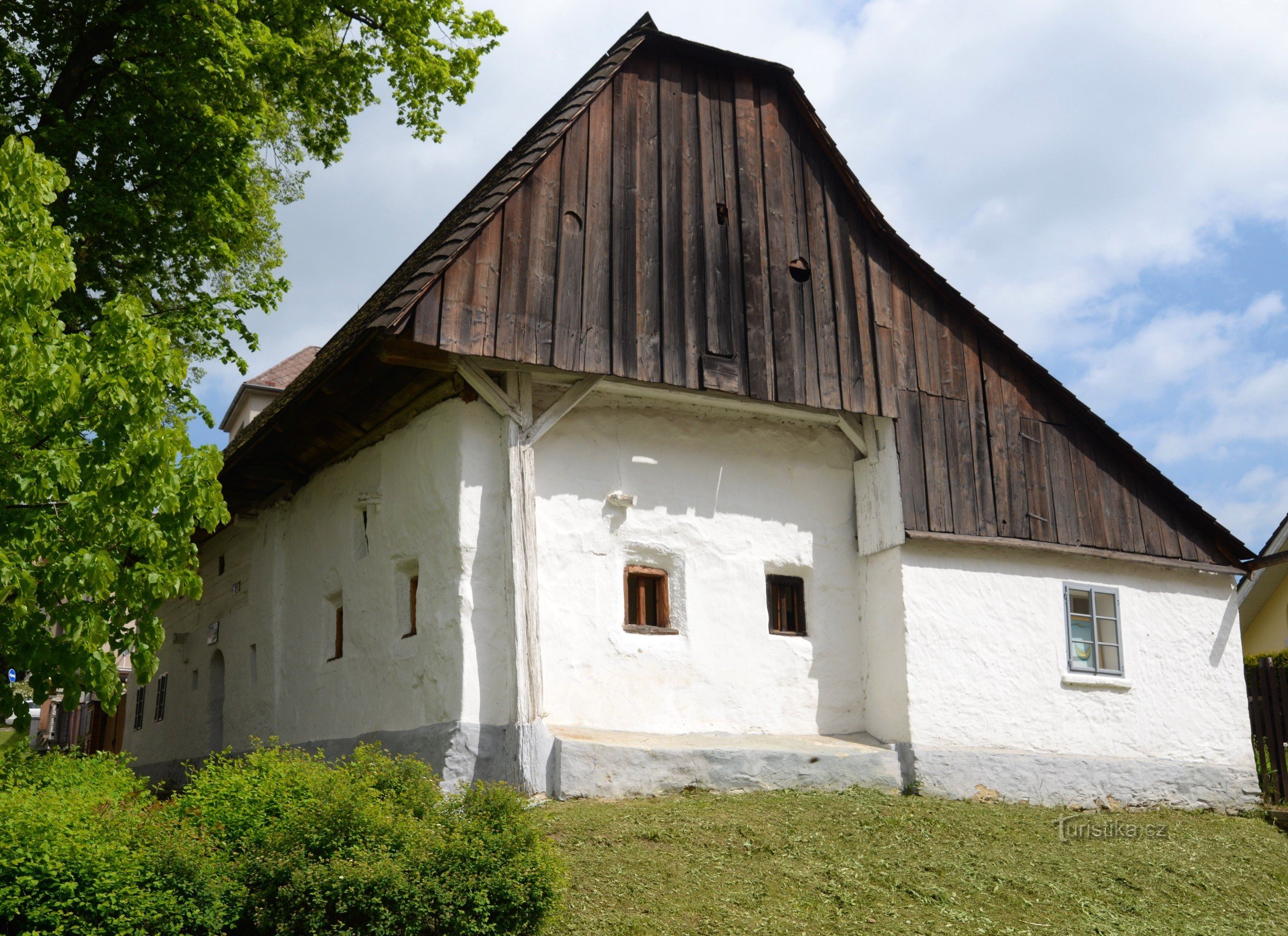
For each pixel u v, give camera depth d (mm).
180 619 19688
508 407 11766
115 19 13898
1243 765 15164
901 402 13922
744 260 13352
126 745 21953
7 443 9070
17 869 6480
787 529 13523
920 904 9039
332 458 14508
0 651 9594
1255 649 22172
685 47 13641
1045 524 14555
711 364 12758
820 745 12664
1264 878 11148
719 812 10594
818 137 14352
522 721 11039
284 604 15492
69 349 9383
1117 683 14438
